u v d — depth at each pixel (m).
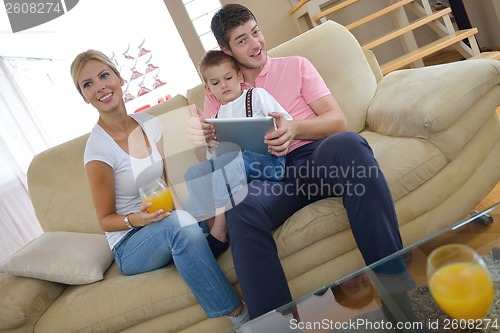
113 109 1.53
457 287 0.73
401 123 1.53
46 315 1.45
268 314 0.97
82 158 1.91
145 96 4.49
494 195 1.82
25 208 3.02
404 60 2.66
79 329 1.39
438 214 1.43
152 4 4.26
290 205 1.40
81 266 1.53
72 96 4.26
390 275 0.91
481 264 0.75
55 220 1.90
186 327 1.43
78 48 4.34
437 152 1.41
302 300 0.96
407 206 1.40
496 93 1.45
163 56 4.45
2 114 3.11
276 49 1.89
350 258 1.40
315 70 1.66
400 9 3.23
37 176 1.94
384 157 1.44
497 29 3.37
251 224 1.26
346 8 3.60
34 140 3.36
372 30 3.67
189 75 4.54
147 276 1.44
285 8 3.36
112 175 1.54
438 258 0.77
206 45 3.22
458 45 2.89
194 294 1.33
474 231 0.92
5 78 3.27
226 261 1.40
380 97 1.76
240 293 1.40
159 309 1.38
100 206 1.51
